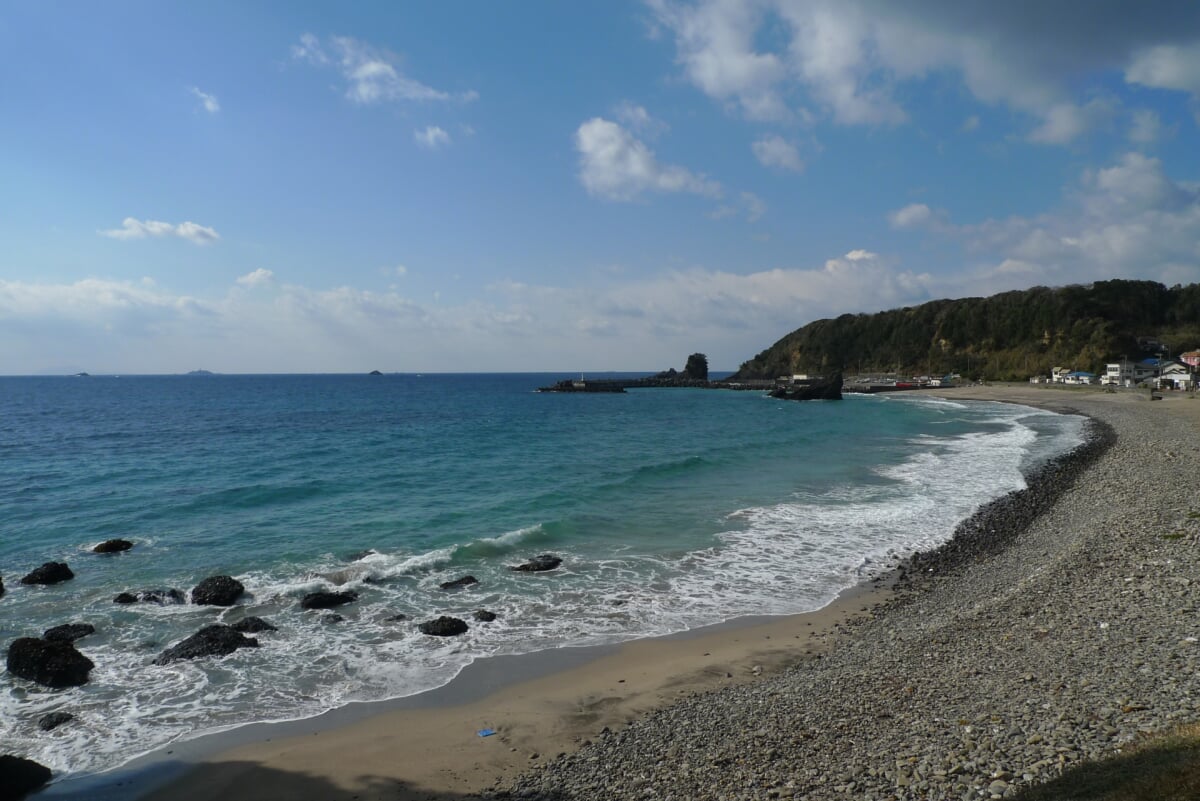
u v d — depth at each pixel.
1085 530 17.08
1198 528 15.41
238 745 8.71
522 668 11.09
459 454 36.69
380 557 16.95
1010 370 127.88
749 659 11.32
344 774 8.02
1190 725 6.13
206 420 61.84
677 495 24.97
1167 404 63.62
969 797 5.88
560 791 7.33
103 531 19.45
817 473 29.92
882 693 8.69
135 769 8.18
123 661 11.16
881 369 152.38
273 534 19.16
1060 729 6.79
